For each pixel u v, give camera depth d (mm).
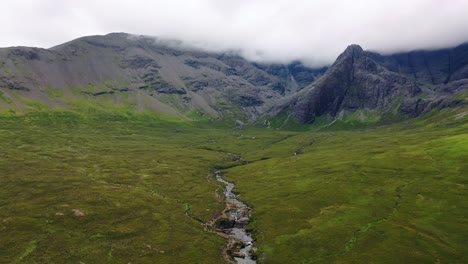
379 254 101812
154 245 109062
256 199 165625
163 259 100312
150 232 119312
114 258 99062
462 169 164125
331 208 141750
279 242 114812
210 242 114188
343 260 100000
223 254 106562
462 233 110875
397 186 157500
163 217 134875
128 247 106562
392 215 128375
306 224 127938
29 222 117812
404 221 122375
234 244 114375
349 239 112812
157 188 183125
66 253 99062
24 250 99188
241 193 180375
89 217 127188
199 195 173000
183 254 104062
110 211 135625
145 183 191500
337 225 124125
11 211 127250
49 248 101250
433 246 104938
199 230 125125
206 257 103062
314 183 179875
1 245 101125
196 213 145375
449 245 105375
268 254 107062
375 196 149125
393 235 112625
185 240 114312
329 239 113750
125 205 144375
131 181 193625
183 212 145500
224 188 194125
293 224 129375
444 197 138250
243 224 135500
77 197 148375
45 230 113188
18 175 180125
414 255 99938
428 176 163875
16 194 148875
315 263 99750
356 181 172500
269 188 182500
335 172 195125
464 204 130125
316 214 137375
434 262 96562
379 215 129500
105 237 112750
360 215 131125
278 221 134000
